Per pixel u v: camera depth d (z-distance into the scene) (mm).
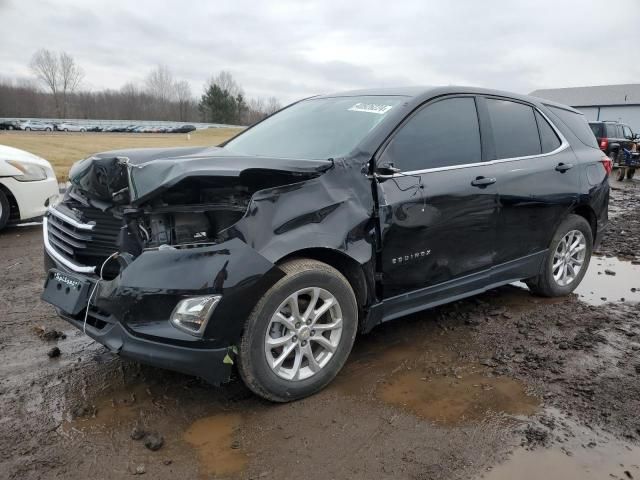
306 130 3887
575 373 3416
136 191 2764
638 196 13758
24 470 2426
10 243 6496
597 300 4910
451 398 3105
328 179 3117
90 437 2680
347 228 3102
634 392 3186
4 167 6863
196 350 2676
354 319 3225
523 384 3271
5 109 81875
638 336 4027
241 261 2699
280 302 2865
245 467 2479
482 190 3863
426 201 3498
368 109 3791
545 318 4371
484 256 4020
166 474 2424
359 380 3297
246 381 2842
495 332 4059
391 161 3424
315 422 2840
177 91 95312
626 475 2453
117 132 59125
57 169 14469
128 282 2691
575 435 2752
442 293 3779
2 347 3654
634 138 21234
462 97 4004
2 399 3004
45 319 4152
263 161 2971
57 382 3203
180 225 2848
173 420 2838
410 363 3535
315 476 2422
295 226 2912
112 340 2797
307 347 3049
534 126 4570
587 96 61031
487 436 2730
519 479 2418
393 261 3389
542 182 4375
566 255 4891
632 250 7016
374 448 2625
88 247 3172
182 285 2631
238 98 83938
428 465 2502
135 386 3174
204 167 2732
